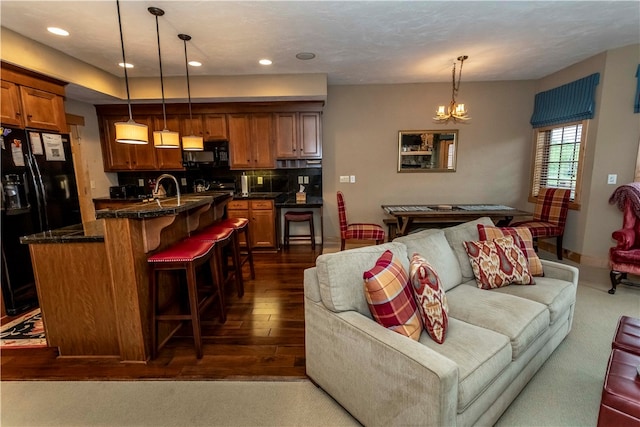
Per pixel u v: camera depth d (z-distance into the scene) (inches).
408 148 210.1
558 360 85.5
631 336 66.0
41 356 91.4
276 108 196.5
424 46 139.6
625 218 132.6
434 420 48.1
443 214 167.9
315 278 73.0
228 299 128.7
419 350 52.7
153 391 76.4
